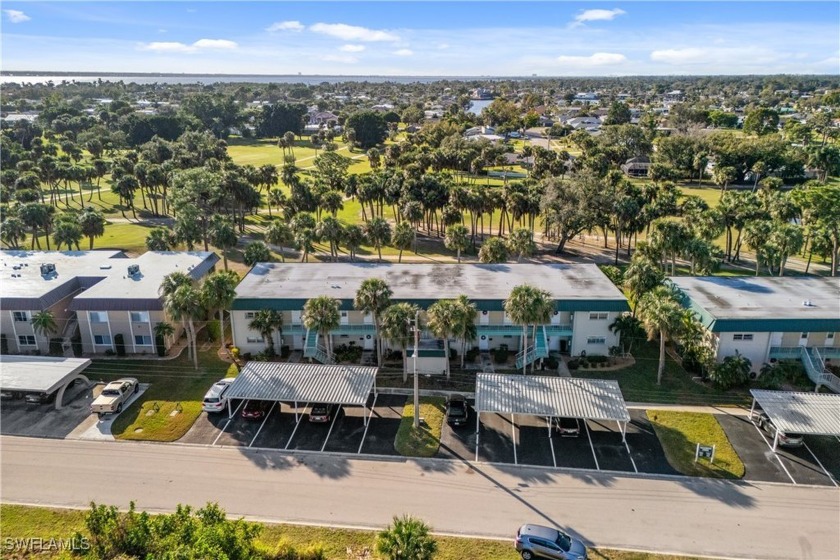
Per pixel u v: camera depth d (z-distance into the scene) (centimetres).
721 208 8338
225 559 2327
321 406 4403
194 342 5297
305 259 7981
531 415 4147
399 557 2475
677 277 6281
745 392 4866
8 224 8312
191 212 8956
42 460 3962
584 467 3881
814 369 4909
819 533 3288
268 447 4119
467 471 3850
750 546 3194
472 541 3231
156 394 4834
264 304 5466
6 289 5738
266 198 13175
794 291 5766
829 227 7538
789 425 3922
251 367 4722
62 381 4597
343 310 5547
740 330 5028
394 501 3569
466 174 16262
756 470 3838
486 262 6925
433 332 4797
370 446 4128
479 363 5419
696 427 4338
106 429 4325
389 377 5150
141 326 5538
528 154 17888
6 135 18462
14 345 5656
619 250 9362
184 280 5284
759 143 15462
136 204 12825
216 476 3809
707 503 3534
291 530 3316
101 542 2619
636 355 5550
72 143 17288
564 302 5350
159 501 3569
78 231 8269
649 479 3759
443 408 4609
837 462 3925
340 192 13412
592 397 4234
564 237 9150
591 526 3350
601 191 9000
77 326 5909
